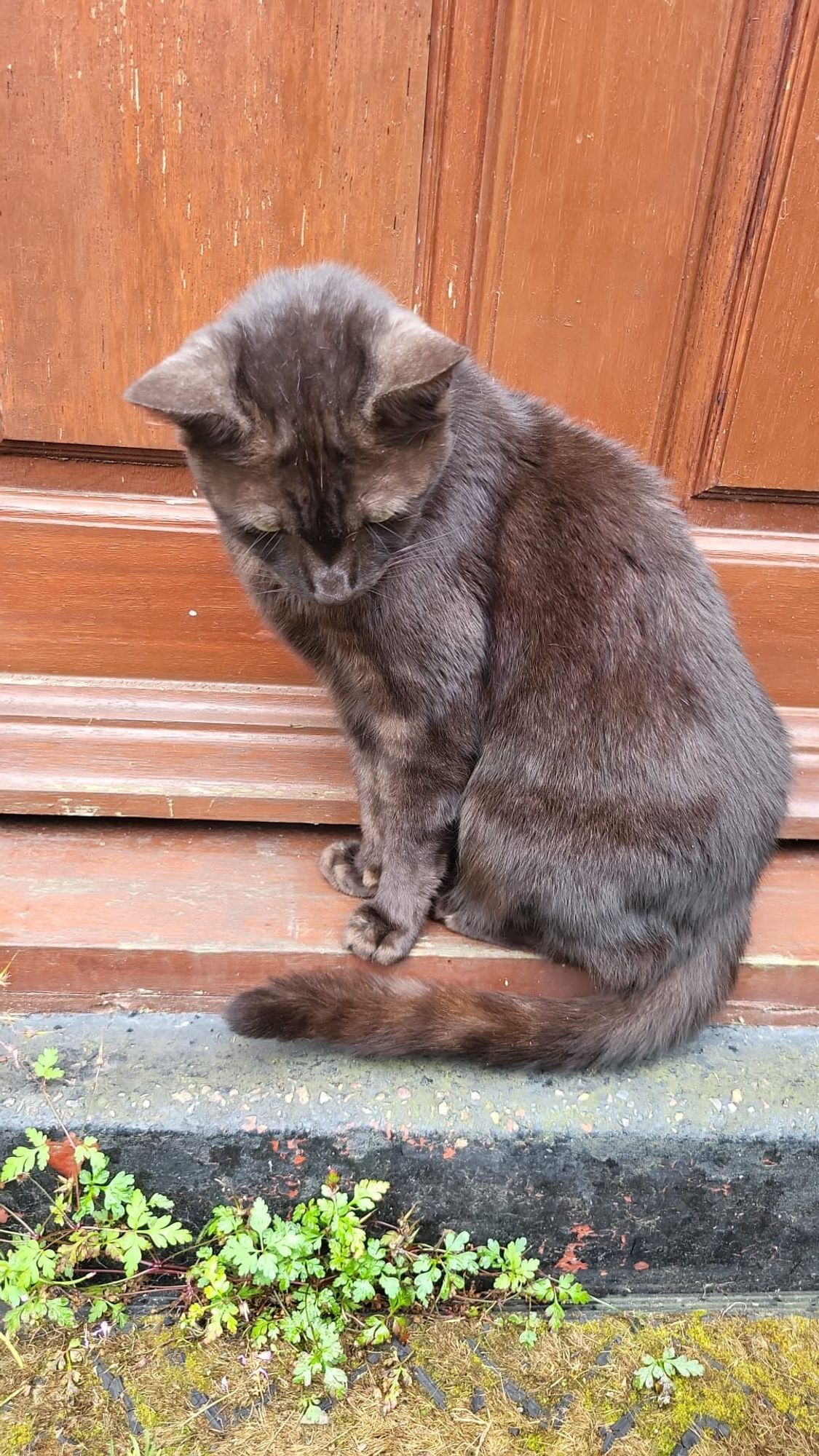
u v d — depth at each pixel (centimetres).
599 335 47
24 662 50
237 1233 39
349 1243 39
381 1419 37
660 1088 41
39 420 46
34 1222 40
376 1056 41
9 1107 39
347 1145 39
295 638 42
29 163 41
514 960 44
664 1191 41
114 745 49
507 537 41
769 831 42
